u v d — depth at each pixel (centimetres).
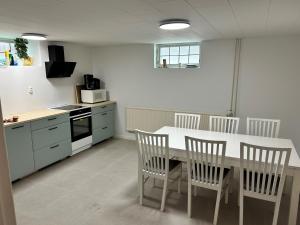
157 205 267
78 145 426
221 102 411
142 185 268
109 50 500
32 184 316
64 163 387
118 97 512
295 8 197
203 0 174
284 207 261
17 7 189
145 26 273
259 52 370
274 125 326
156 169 256
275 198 209
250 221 239
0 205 45
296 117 365
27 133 326
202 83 421
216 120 364
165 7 192
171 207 263
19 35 335
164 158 252
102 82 522
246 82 387
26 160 328
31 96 391
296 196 213
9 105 357
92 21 245
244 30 304
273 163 201
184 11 206
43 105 415
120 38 377
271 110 379
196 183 240
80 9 197
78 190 300
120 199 279
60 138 384
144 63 469
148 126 482
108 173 350
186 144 233
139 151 260
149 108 477
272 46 360
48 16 221
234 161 231
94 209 259
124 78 496
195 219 242
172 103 456
